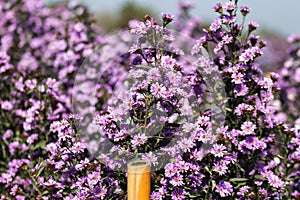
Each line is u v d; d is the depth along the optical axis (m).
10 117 1.62
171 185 1.20
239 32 1.29
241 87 1.26
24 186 1.48
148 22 1.18
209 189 1.23
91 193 1.18
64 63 1.86
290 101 1.90
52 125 1.31
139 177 1.10
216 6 1.30
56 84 1.53
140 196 1.11
